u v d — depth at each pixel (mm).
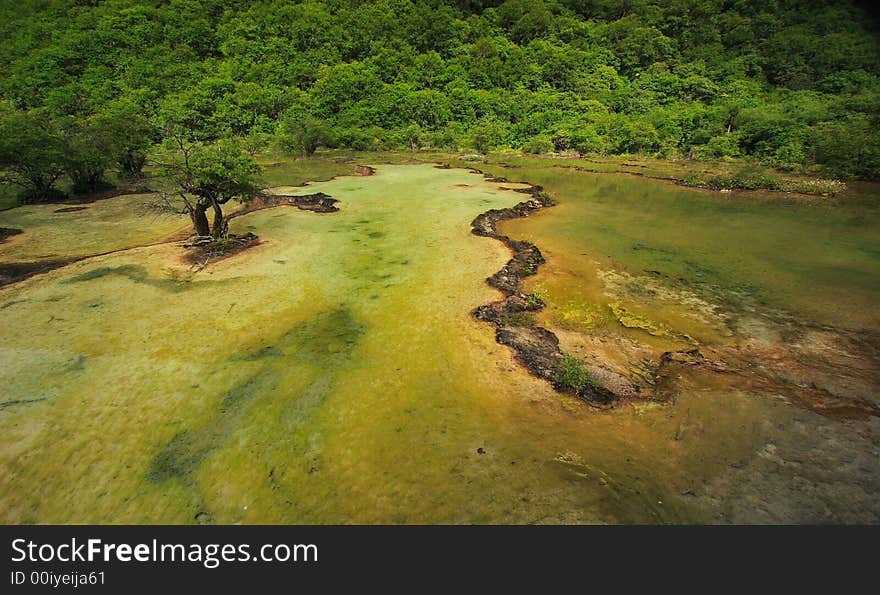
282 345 10250
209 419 7977
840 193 28125
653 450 7461
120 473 6891
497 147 49875
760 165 38438
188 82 53875
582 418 8188
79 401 8297
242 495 6598
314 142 44844
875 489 6672
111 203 24266
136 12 61062
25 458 7090
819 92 53688
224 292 12680
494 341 10523
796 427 7980
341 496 6582
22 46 57344
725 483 6816
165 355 9727
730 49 66312
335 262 15047
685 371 9695
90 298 12180
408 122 54344
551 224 20953
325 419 8062
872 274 14977
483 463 7160
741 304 12938
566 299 13195
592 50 65438
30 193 24484
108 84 52156
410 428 7887
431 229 18781
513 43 68188
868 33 65562
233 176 15312
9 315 11203
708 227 20656
